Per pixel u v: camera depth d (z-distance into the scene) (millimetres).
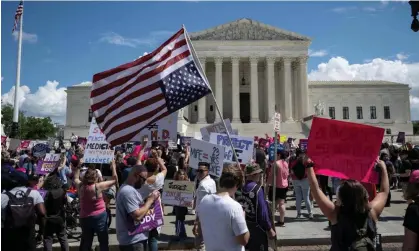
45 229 11141
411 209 6078
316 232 14812
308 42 91688
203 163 11266
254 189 8680
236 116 89312
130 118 9852
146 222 8445
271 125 87188
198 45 91312
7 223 8273
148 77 9953
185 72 10008
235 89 90000
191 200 13758
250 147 15453
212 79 100062
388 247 13141
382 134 6961
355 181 6016
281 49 91562
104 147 16047
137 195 8148
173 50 10164
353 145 7176
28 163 24516
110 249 13523
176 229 14336
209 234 6410
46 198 11273
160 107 9812
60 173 18375
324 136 7375
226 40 91000
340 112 105188
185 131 84000
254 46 91312
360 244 5680
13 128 38250
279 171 16219
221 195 6609
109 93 10195
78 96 107688
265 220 8500
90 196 10242
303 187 17625
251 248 8516
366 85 105750
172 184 13961
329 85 105688
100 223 10227
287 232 14875
